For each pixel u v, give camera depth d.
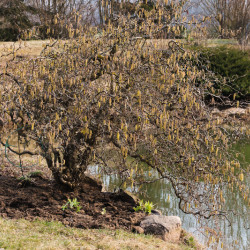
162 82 6.25
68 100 6.50
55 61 6.26
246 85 19.03
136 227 6.11
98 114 6.39
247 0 27.08
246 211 8.05
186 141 6.46
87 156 7.32
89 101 5.98
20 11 25.17
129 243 5.38
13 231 5.28
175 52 6.23
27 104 6.30
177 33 6.19
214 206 6.66
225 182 6.59
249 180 9.33
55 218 6.20
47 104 6.57
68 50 6.16
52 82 5.69
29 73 6.14
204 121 6.60
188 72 5.75
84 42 5.86
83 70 6.16
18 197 6.98
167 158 6.84
